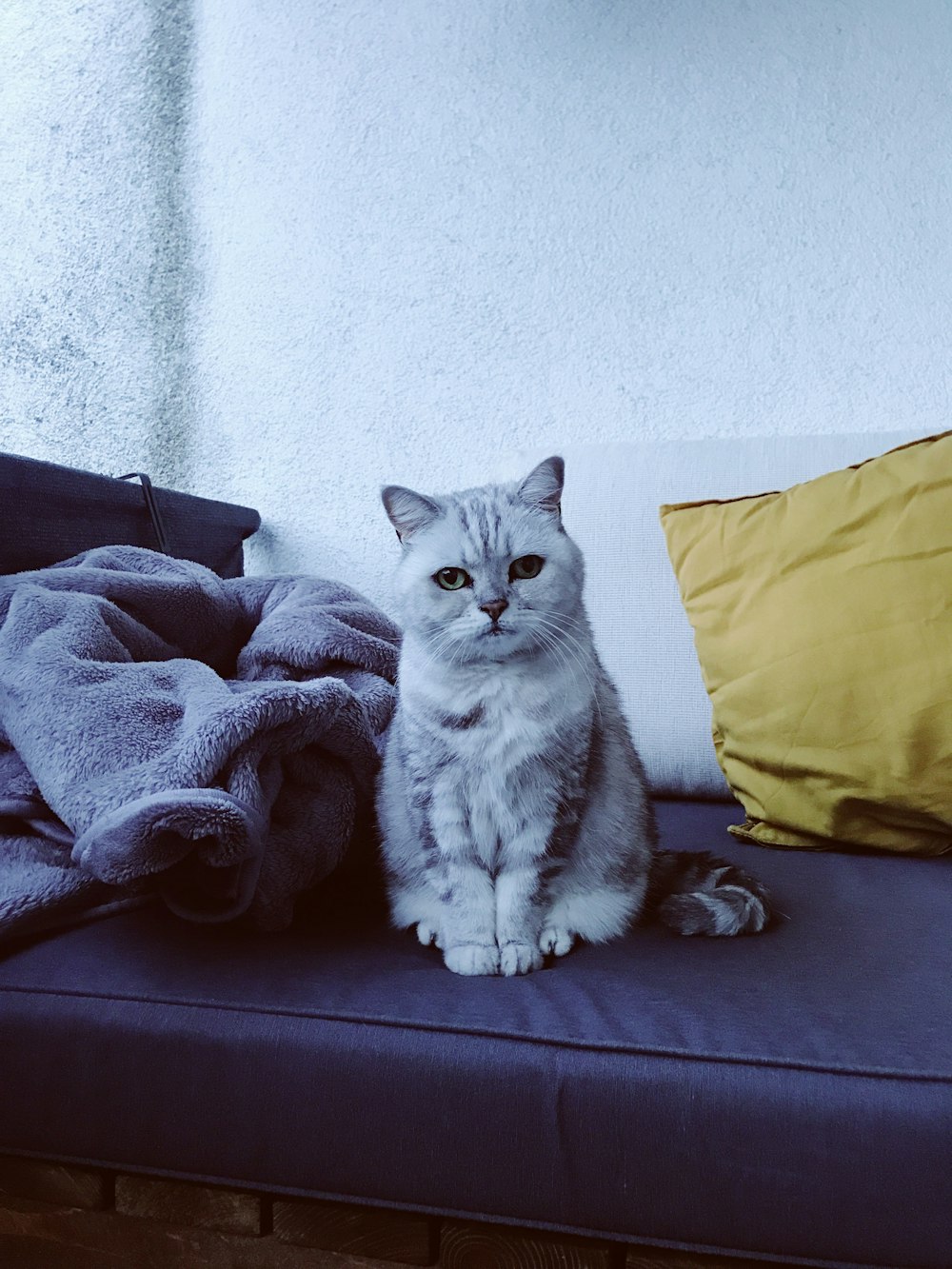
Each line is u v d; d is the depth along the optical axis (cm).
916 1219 57
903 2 150
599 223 160
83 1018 72
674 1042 64
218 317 177
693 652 134
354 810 97
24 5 185
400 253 169
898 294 151
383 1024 68
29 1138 73
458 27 166
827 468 133
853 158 152
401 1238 68
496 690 89
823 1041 64
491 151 165
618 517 138
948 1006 69
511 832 88
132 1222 76
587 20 160
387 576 170
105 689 85
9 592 98
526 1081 63
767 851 114
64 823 85
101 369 183
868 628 109
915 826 109
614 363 160
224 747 79
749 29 155
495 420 165
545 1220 64
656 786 137
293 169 173
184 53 178
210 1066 68
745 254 155
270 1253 73
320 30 172
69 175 183
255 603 130
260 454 176
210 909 78
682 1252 63
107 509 133
